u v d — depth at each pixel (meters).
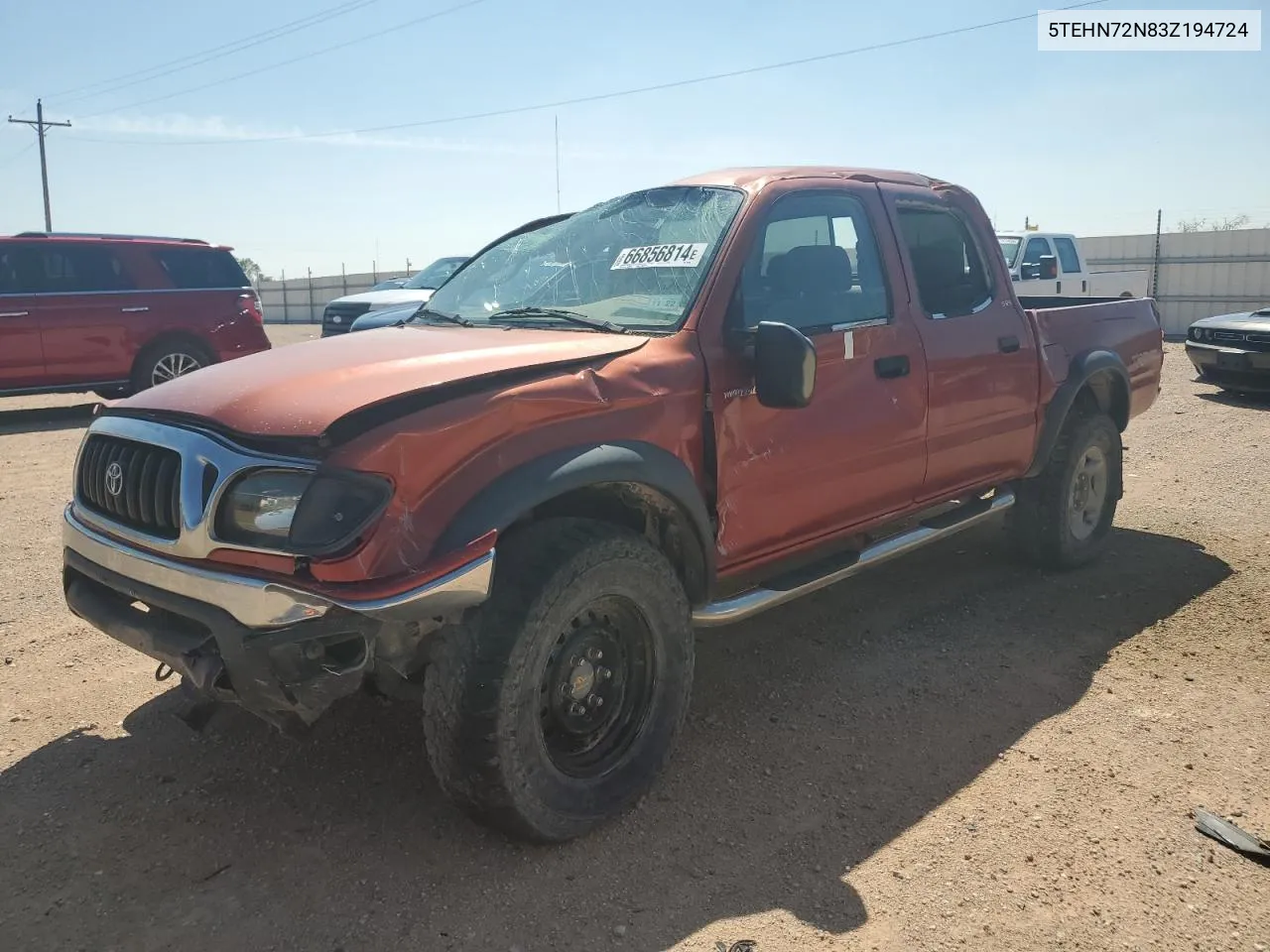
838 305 3.85
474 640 2.70
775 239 3.67
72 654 4.30
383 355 3.10
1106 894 2.72
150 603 2.78
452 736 2.70
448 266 14.71
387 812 3.12
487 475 2.71
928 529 4.43
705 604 3.39
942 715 3.80
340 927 2.59
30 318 10.55
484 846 2.94
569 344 3.19
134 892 2.73
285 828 3.03
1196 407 11.06
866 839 2.99
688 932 2.57
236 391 2.87
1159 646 4.44
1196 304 23.00
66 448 9.30
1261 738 3.59
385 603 2.44
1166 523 6.41
